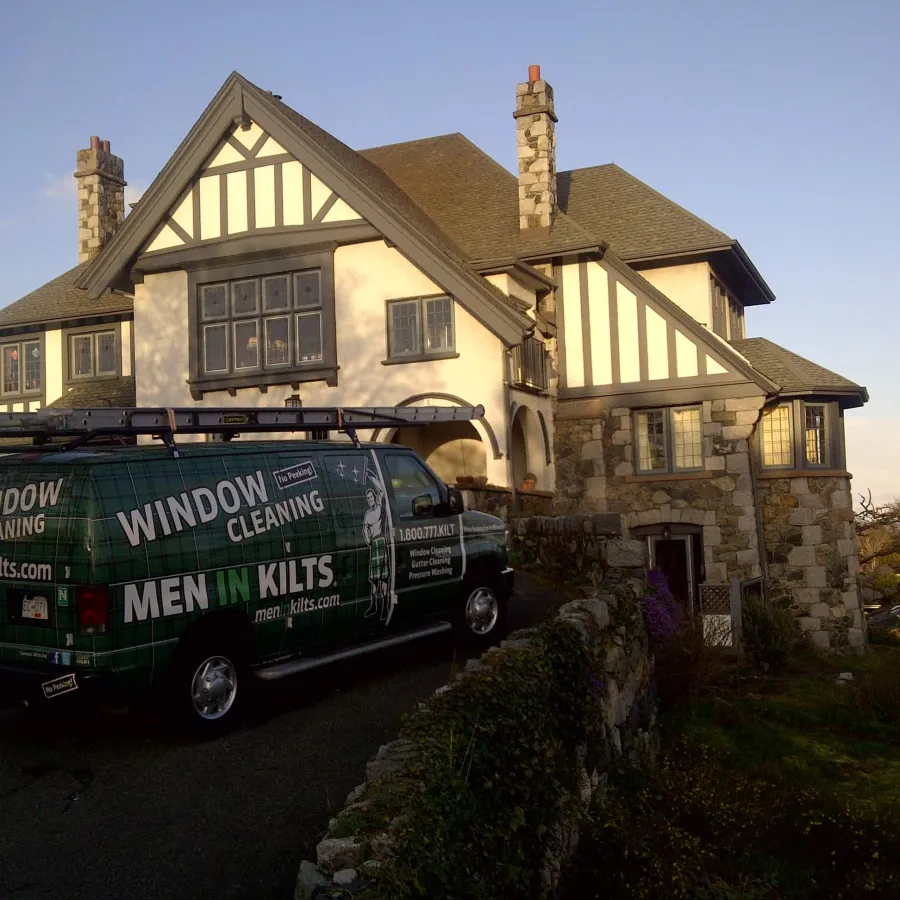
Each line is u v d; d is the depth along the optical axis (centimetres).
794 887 799
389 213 1869
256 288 2034
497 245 2150
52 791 609
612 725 883
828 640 2064
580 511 2116
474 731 524
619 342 2102
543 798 596
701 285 2195
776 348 2252
